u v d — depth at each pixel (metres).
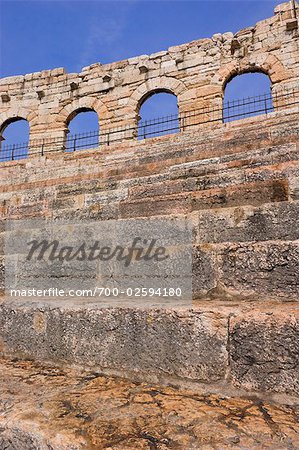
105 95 18.31
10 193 6.54
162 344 2.03
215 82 16.08
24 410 1.63
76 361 2.28
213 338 1.91
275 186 3.12
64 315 2.39
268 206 2.78
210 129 10.18
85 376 2.14
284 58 15.05
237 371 1.83
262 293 2.35
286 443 1.34
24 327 2.57
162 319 2.06
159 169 6.11
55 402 1.73
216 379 1.86
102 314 2.25
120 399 1.77
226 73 16.00
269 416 1.57
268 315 1.83
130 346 2.12
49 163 12.44
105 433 1.42
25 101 19.64
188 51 17.05
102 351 2.21
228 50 16.19
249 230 2.82
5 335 2.66
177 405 1.69
